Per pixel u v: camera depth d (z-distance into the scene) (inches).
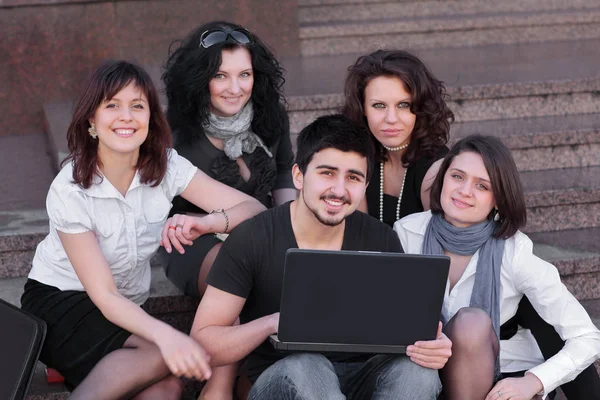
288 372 164.4
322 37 401.4
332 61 385.7
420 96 209.3
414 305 163.2
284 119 231.8
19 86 343.6
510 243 189.2
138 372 173.2
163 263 219.1
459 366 173.5
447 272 161.6
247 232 177.3
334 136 170.4
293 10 392.5
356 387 178.2
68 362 183.6
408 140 217.8
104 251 186.7
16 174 295.0
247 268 175.9
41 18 340.5
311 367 165.8
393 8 428.5
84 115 178.9
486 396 175.2
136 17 356.8
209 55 210.7
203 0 369.7
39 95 346.3
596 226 266.7
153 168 189.6
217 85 213.0
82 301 185.8
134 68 181.8
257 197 225.8
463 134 291.7
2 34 337.4
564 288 187.2
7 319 174.6
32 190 278.1
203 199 203.0
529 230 262.5
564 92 316.8
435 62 368.8
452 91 308.7
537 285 185.6
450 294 192.1
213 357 172.1
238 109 215.5
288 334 163.5
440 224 194.2
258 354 184.2
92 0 345.7
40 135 346.9
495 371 180.1
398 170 220.4
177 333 167.8
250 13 384.5
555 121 307.4
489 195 186.7
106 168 185.3
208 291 177.5
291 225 178.5
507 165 185.6
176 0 362.9
